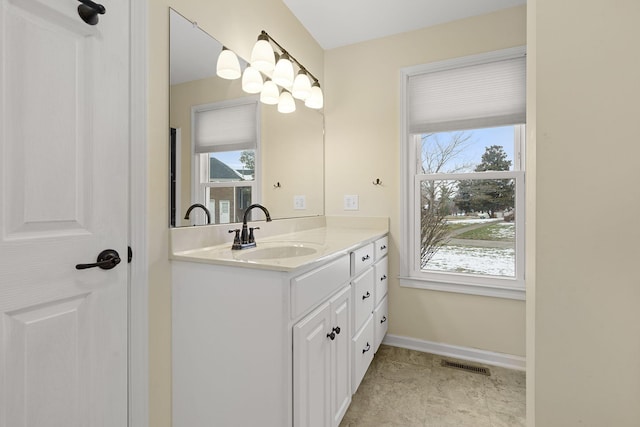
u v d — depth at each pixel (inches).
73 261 37.8
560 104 24.7
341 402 56.2
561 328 25.1
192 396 47.7
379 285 82.6
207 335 46.4
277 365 41.3
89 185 39.3
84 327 39.0
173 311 49.3
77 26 37.6
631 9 23.0
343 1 78.4
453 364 82.8
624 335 23.5
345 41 96.7
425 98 89.0
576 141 24.3
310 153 92.4
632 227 23.2
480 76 83.0
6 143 32.2
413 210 92.4
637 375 23.3
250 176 67.5
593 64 23.8
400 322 93.2
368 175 96.2
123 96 42.7
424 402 66.5
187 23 52.1
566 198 24.7
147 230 45.8
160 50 47.6
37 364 34.9
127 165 43.4
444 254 90.3
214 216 58.1
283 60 70.2
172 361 49.4
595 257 24.0
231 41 61.4
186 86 52.0
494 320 83.2
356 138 97.8
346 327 59.0
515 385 72.9
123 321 43.2
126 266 43.4
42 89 34.8
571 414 25.0
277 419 41.4
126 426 43.6
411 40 90.8
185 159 52.0
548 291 25.4
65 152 37.0
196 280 47.3
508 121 79.7
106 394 41.1
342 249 56.1
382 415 62.3
